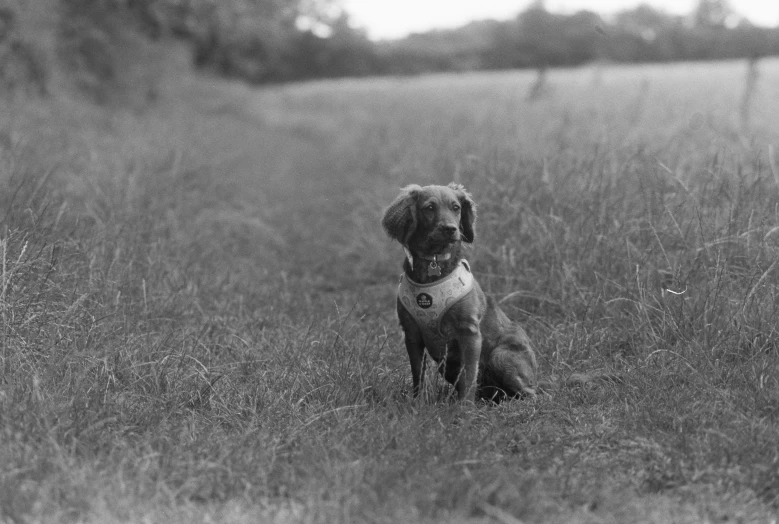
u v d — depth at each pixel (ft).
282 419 10.03
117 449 9.27
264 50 87.20
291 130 50.34
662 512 8.73
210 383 10.53
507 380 10.91
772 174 14.07
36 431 9.22
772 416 9.94
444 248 10.63
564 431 9.99
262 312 13.12
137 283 12.84
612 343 11.78
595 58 100.32
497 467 9.09
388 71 115.55
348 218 18.89
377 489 8.78
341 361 11.06
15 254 11.43
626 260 12.69
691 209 13.28
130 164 18.61
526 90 50.80
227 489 8.89
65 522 8.42
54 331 10.77
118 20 39.55
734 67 68.28
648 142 17.34
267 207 21.58
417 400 10.47
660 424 9.91
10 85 27.68
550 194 14.23
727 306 11.46
